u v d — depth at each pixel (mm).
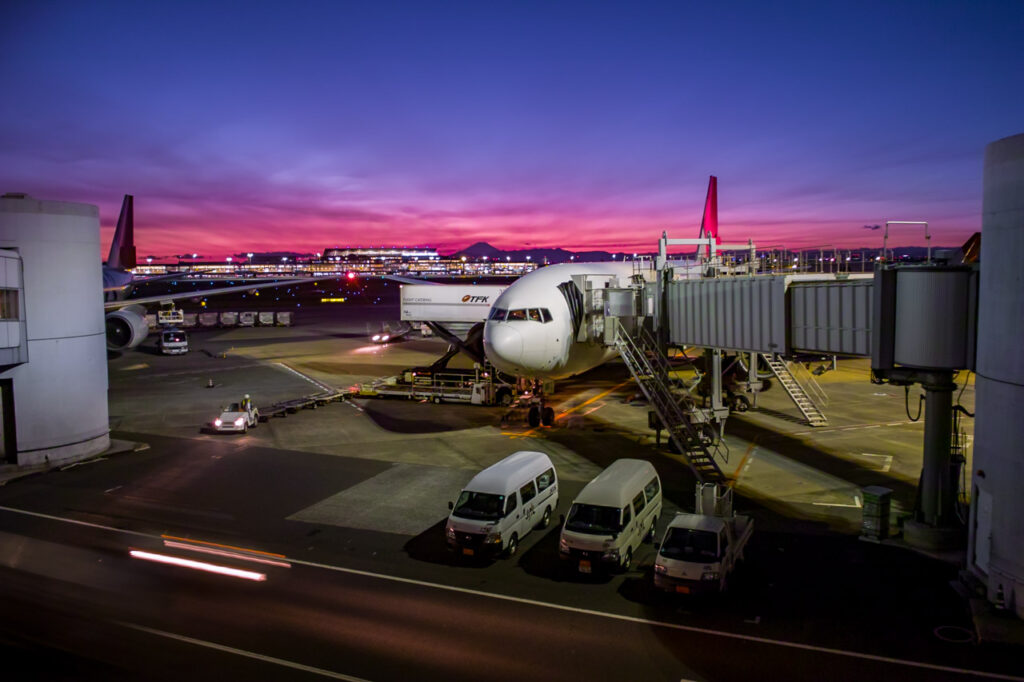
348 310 148000
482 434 35062
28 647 15250
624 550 18484
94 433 32156
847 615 16172
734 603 16891
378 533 22172
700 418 28203
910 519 21469
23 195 29453
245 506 24938
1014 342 15391
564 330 32250
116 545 21406
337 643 15336
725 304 26031
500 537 19250
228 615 16750
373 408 42750
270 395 47094
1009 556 15688
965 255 26922
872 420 36531
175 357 69188
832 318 21391
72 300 30859
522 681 13664
